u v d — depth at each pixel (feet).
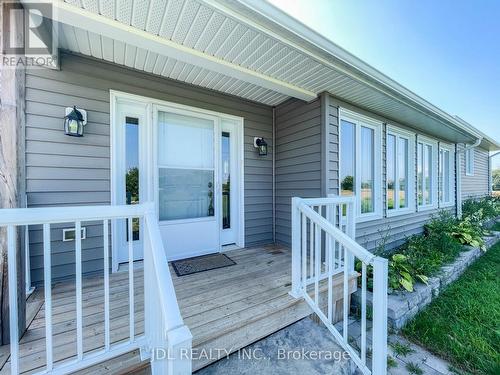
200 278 8.09
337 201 8.04
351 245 5.40
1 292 4.64
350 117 11.84
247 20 5.93
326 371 5.25
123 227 9.20
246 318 5.63
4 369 4.11
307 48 7.17
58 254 7.66
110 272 8.50
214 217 11.13
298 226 6.89
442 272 10.59
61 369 3.74
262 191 12.59
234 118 11.55
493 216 24.44
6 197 4.56
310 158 10.85
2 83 4.61
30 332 5.10
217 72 8.66
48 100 7.41
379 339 4.78
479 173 30.50
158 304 3.38
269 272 8.62
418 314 8.37
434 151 18.58
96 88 8.18
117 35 6.34
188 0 5.30
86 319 5.62
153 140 9.43
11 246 3.28
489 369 5.81
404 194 15.83
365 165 13.04
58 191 7.56
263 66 8.13
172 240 10.03
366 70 8.64
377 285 4.84
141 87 9.06
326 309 7.38
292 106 11.80
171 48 6.93
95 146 8.15
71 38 7.03
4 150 4.58
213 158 11.12
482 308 8.63
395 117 13.73
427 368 5.95
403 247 14.25
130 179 9.17
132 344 4.30
